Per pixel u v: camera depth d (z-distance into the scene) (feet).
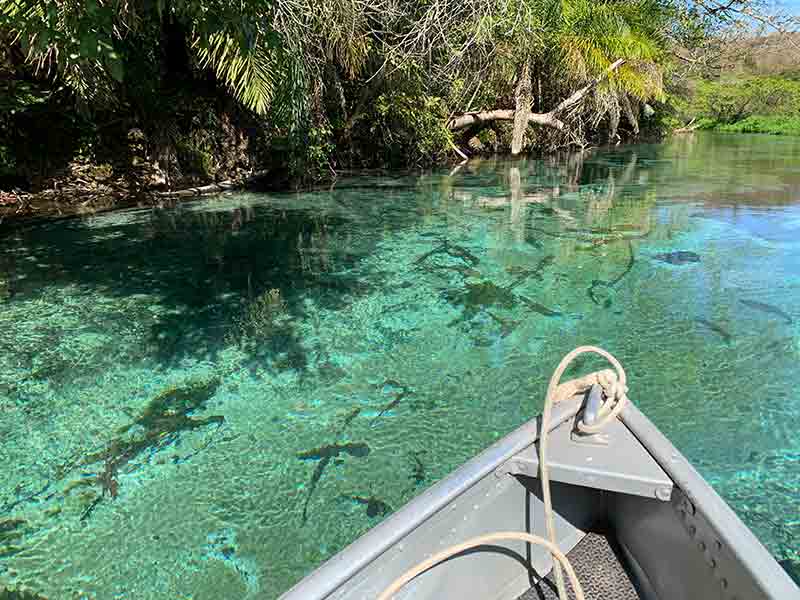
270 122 38.17
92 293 21.04
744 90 109.91
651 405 13.58
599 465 5.53
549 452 5.80
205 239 28.04
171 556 9.51
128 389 14.71
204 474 11.57
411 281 22.45
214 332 18.01
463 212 34.53
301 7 30.19
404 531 4.99
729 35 50.93
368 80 41.45
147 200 36.27
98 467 11.80
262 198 37.86
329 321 18.80
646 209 35.17
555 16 49.21
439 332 17.94
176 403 14.11
